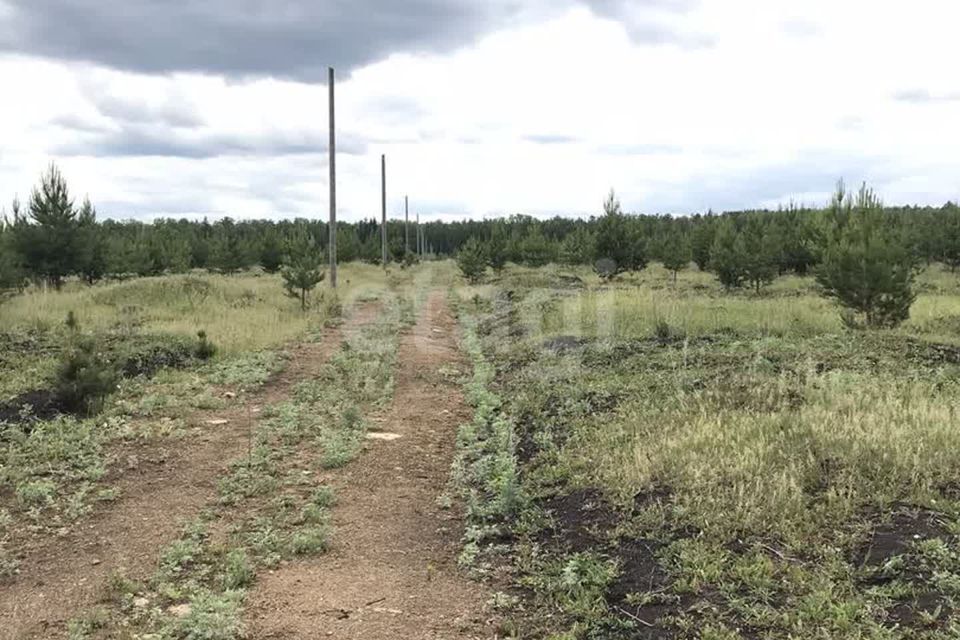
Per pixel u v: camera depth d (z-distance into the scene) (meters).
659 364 10.89
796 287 24.86
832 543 4.89
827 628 4.03
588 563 5.15
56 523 6.16
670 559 5.04
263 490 7.06
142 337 14.55
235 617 4.62
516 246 44.00
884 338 11.95
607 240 30.02
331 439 8.70
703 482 5.95
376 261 57.03
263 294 23.66
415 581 5.30
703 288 25.58
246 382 11.67
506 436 8.64
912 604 4.14
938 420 6.74
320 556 5.71
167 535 5.99
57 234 24.27
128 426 8.88
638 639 4.24
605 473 6.62
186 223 65.00
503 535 6.04
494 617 4.76
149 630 4.52
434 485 7.43
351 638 4.47
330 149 26.22
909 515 5.11
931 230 30.50
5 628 4.52
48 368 11.41
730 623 4.24
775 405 7.98
